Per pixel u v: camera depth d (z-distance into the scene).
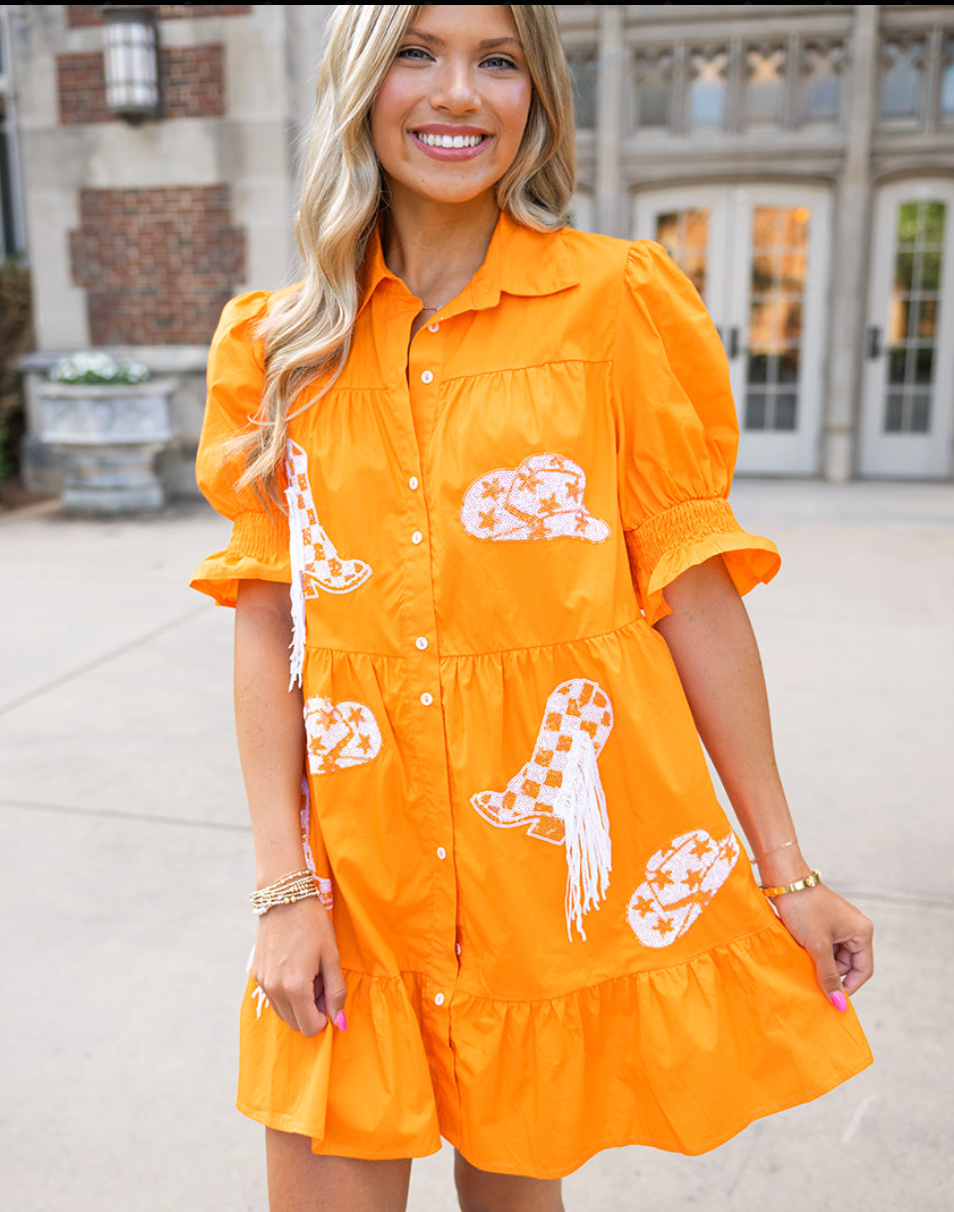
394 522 1.17
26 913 2.76
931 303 9.33
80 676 4.58
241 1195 1.89
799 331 9.55
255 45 8.00
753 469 9.86
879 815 3.25
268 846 1.20
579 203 9.59
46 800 3.41
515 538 1.15
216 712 4.16
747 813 1.25
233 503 1.25
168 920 2.73
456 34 1.10
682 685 1.24
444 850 1.19
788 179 9.19
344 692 1.20
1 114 10.76
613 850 1.19
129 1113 2.08
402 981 1.21
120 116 8.16
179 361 8.54
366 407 1.18
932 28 8.69
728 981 1.22
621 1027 1.20
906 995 2.39
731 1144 1.99
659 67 9.15
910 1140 1.98
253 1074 1.22
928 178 9.09
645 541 1.19
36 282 8.71
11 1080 2.16
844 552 6.70
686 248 9.53
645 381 1.16
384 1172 1.20
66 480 8.50
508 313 1.16
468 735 1.17
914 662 4.64
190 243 8.41
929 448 9.59
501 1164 1.19
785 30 8.82
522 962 1.18
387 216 1.24
